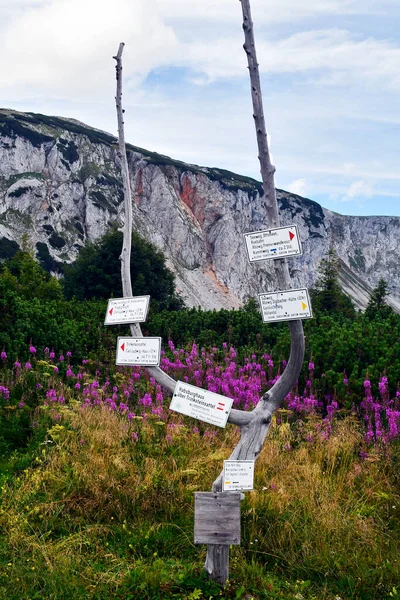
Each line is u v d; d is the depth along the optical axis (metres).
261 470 6.50
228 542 4.34
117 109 5.49
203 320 16.66
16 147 108.69
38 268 31.73
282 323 16.14
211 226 126.12
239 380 9.81
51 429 7.68
